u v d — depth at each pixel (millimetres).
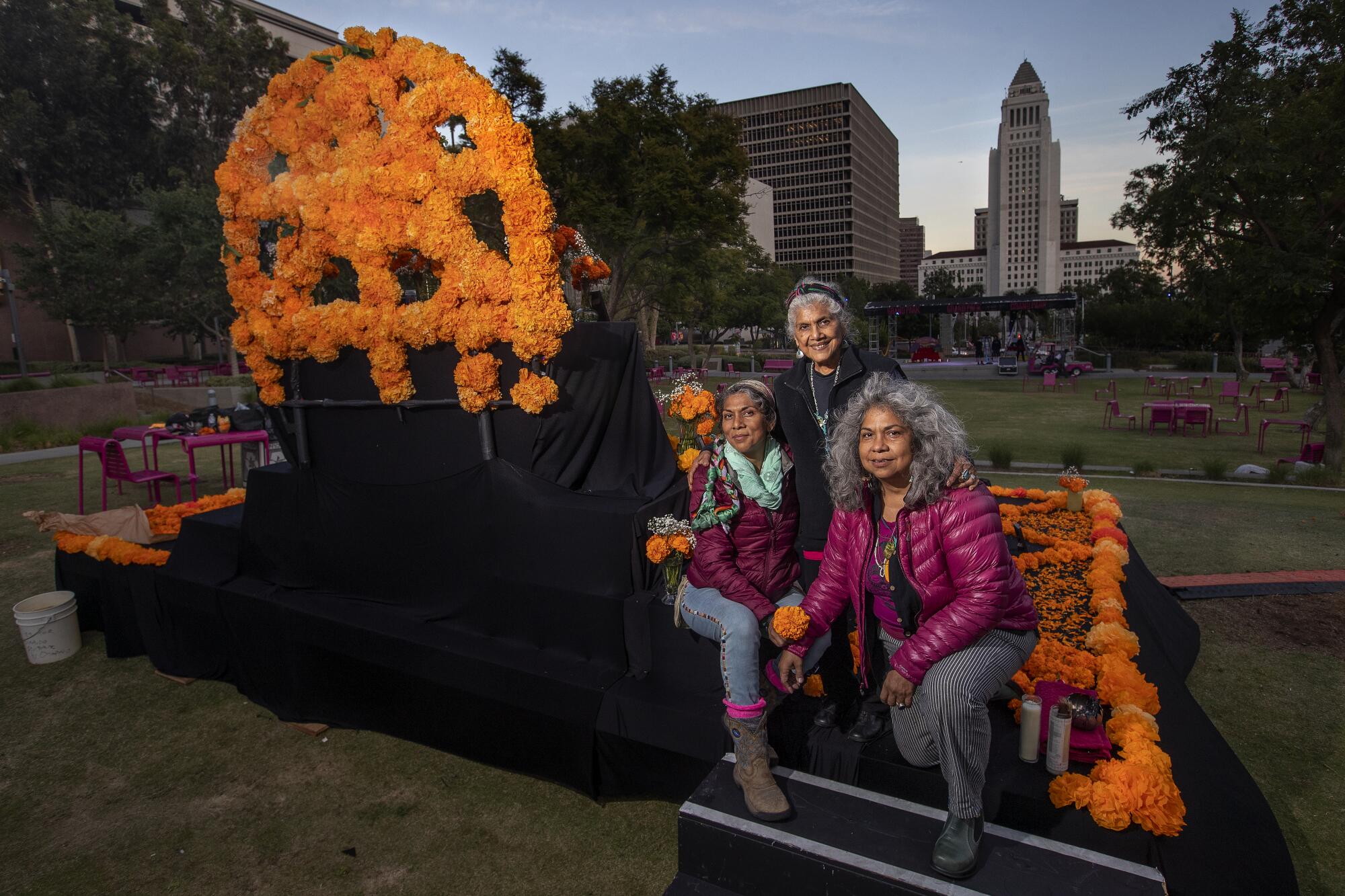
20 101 31047
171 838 3133
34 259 28109
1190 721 2803
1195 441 14266
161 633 4641
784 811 2285
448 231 3422
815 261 140625
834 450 2365
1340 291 10625
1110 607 3416
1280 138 10289
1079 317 44500
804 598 2564
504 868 2887
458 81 3344
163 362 37625
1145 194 12336
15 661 4891
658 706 2938
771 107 139375
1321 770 3344
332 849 3033
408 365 3816
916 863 2080
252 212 4023
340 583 4133
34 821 3270
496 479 3520
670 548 2947
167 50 35844
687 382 4266
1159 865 2070
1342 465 10875
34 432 14555
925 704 2115
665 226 20156
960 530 2082
